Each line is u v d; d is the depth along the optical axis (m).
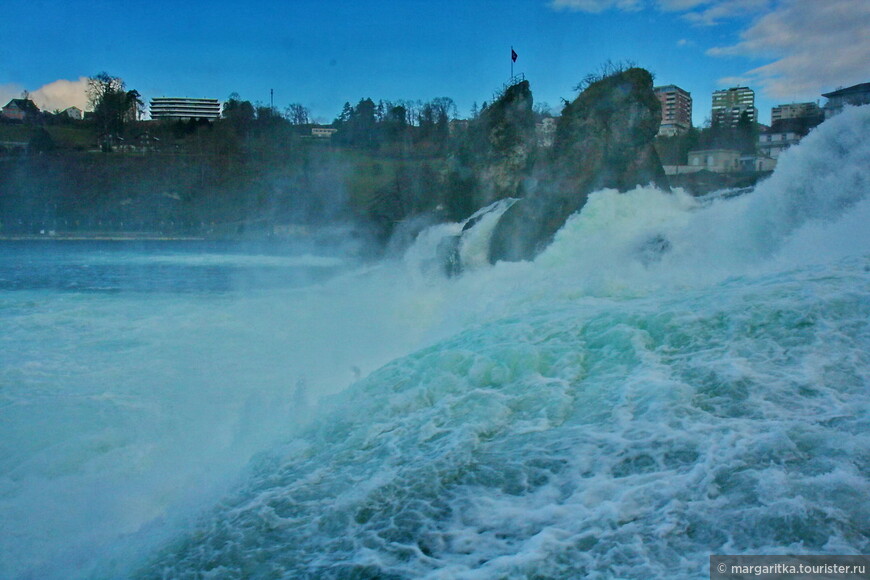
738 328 7.40
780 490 4.45
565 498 5.04
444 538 4.86
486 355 8.20
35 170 100.38
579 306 10.02
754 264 11.20
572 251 15.98
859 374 6.03
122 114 123.00
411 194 55.50
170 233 80.06
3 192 93.62
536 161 24.78
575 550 4.34
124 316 18.84
